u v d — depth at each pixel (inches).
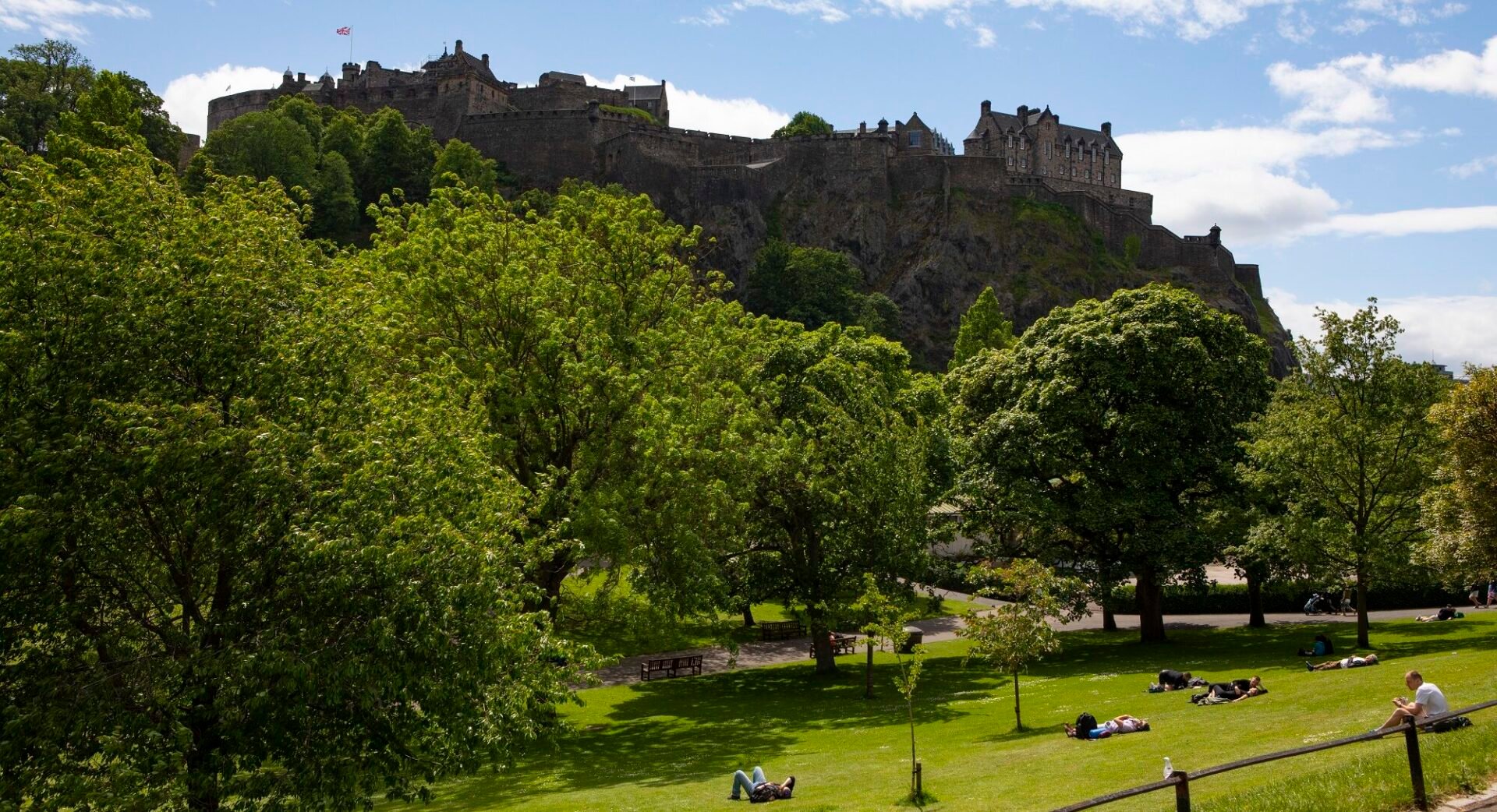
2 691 596.4
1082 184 7593.5
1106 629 1999.3
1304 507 1499.8
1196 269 6825.8
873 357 1991.9
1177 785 432.1
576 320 1311.5
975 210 6540.4
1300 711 940.6
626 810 825.5
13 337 591.5
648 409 1237.1
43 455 582.9
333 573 639.8
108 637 640.4
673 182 6309.1
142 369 665.6
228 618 654.5
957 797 765.9
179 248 711.7
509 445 1189.7
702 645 1973.4
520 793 954.7
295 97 6353.3
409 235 1473.9
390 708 686.5
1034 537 1752.0
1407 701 760.3
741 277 6097.4
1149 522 1605.6
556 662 876.6
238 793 637.9
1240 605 2310.5
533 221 1658.5
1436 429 1344.7
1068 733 961.5
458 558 681.0
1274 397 1581.0
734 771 944.9
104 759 630.5
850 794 820.6
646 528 1234.6
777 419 1702.8
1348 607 2192.4
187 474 623.5
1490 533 1169.4
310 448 657.6
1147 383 1653.5
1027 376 1808.6
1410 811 517.3
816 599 1541.6
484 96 6722.4
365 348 775.7
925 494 1631.4
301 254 854.5
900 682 852.0
